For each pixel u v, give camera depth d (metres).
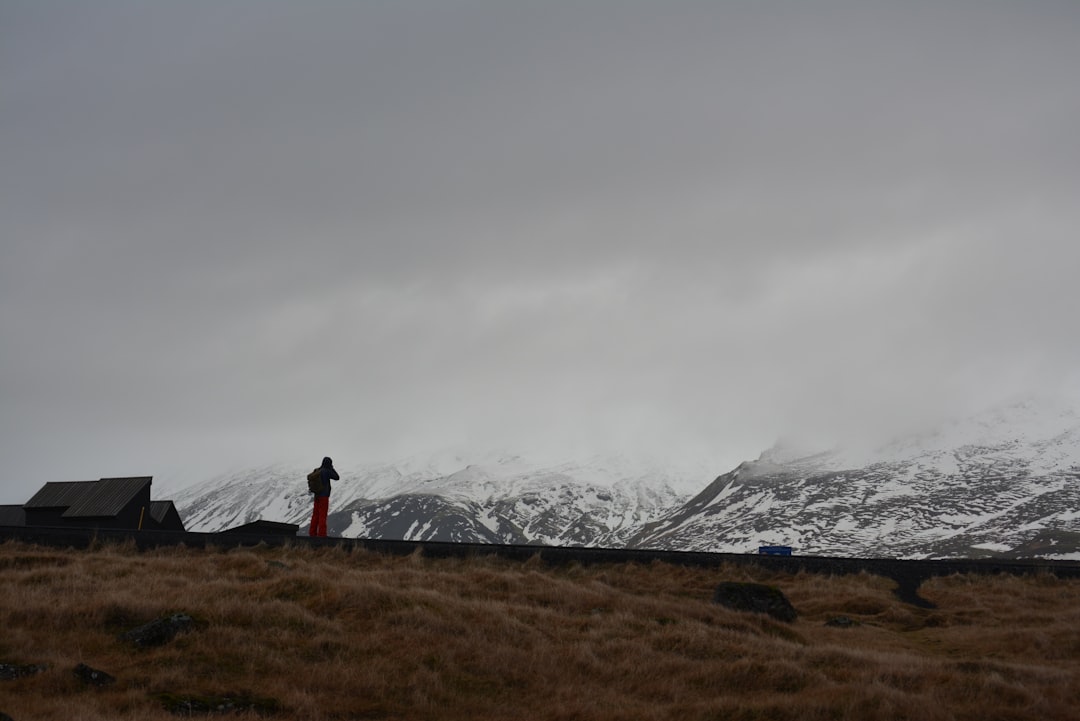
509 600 39.25
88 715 21.03
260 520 74.25
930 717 24.05
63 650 26.48
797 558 53.03
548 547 54.41
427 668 27.73
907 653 34.31
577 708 25.44
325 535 63.00
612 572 51.00
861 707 24.67
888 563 52.22
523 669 28.70
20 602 30.08
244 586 35.47
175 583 36.53
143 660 26.22
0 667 24.14
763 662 29.34
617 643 31.92
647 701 26.69
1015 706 25.64
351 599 33.16
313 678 26.00
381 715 24.28
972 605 44.66
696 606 38.62
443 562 52.47
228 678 25.55
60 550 53.16
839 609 43.72
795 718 24.08
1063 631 37.00
